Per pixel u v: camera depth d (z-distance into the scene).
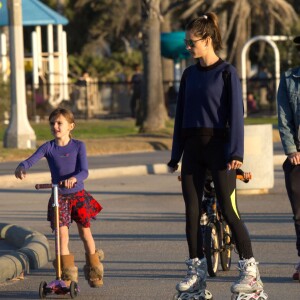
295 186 19.61
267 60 101.38
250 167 35.59
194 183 17.62
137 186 38.56
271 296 18.86
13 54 50.34
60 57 83.25
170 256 23.53
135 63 121.88
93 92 91.38
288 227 28.12
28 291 19.64
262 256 23.41
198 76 17.72
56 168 18.73
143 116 62.44
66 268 18.81
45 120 79.06
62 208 18.69
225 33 91.94
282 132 19.50
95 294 19.20
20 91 50.47
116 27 121.81
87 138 56.59
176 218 30.11
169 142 55.78
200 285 17.48
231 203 17.55
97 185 38.94
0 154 47.84
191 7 92.94
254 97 89.00
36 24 80.69
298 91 19.39
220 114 17.53
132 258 23.28
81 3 117.38
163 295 19.05
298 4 116.50
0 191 37.34
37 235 24.33
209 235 20.45
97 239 26.25
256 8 98.00
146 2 61.97
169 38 89.00
